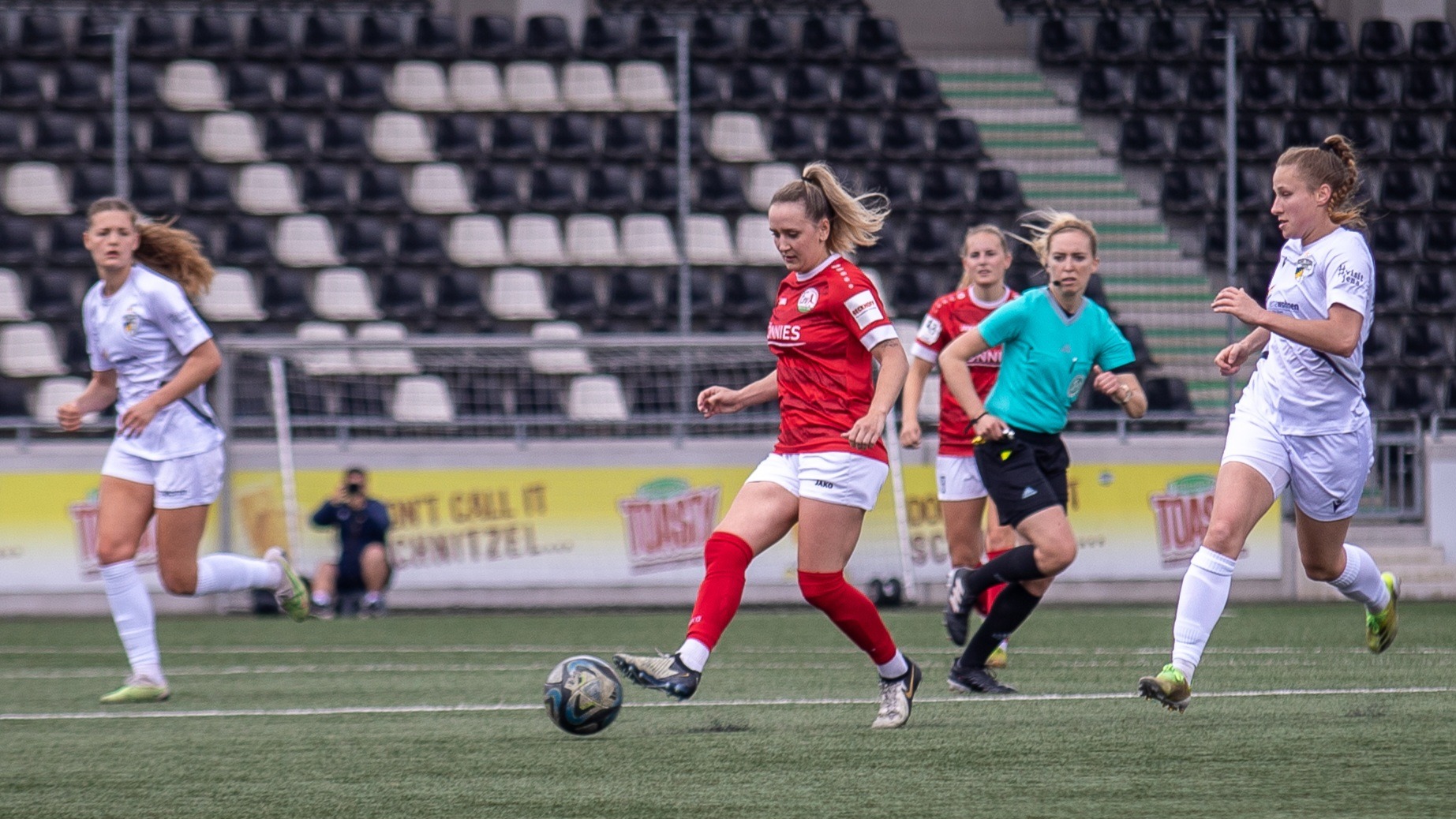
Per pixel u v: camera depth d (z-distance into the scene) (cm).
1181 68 6925
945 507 2806
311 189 6141
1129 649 3058
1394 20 7175
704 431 5053
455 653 3203
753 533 1752
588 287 5925
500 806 1319
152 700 2281
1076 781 1394
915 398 2756
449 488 4559
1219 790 1341
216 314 5669
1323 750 1559
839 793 1351
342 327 5759
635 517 4600
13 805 1371
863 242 1762
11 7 6500
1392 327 6091
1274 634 3391
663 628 3850
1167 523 4678
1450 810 1241
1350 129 6612
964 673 2216
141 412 2208
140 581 2302
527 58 6719
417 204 6175
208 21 6569
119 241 2227
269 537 4531
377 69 6494
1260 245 6266
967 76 7081
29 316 5669
